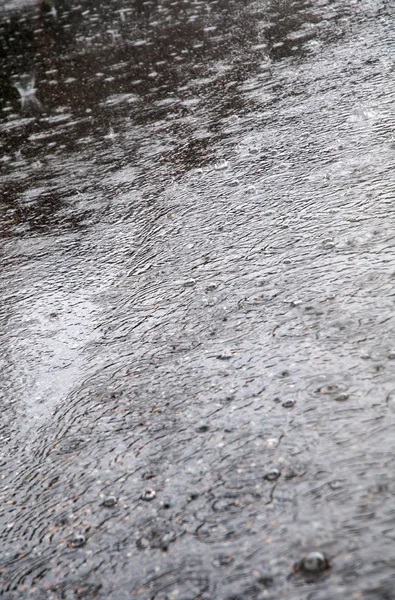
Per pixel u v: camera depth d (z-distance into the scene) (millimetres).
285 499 1306
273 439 1467
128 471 1516
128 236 2691
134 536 1334
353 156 2762
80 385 1893
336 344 1705
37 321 2287
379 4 4977
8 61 6031
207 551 1246
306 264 2109
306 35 4664
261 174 2865
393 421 1416
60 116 4340
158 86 4406
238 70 4305
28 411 1857
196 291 2164
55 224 2945
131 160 3396
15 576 1332
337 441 1407
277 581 1144
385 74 3586
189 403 1670
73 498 1490
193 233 2557
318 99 3500
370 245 2102
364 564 1126
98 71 5090
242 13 5699
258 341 1819
